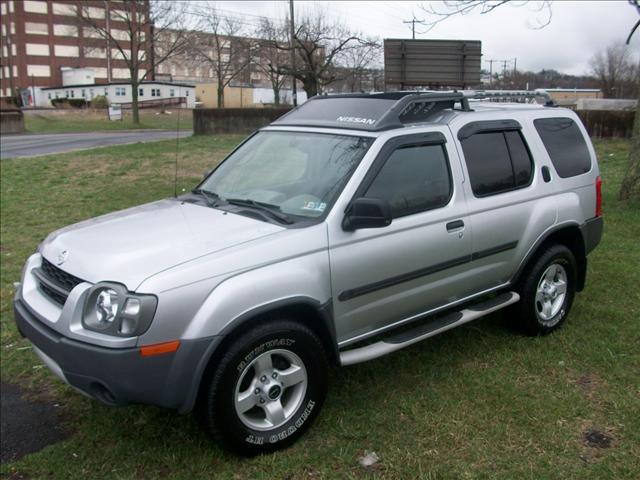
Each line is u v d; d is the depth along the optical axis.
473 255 4.25
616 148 17.77
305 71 30.06
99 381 2.98
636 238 7.54
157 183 13.48
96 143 24.72
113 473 3.29
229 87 67.25
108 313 2.99
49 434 3.72
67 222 9.57
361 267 3.61
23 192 12.36
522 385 4.07
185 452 3.42
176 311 2.97
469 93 4.53
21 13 82.25
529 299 4.69
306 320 3.58
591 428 3.56
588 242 5.18
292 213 3.68
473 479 3.12
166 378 2.99
